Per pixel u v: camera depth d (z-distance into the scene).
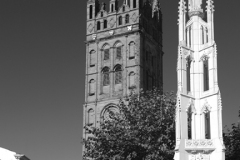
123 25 117.75
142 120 60.88
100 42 120.19
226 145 56.25
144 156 58.22
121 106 66.69
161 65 126.94
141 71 113.88
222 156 36.69
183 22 40.69
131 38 116.12
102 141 61.72
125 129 60.53
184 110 38.31
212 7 40.69
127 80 113.88
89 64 120.06
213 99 38.25
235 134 56.47
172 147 57.84
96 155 62.12
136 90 111.81
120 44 117.38
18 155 72.38
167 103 64.00
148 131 58.75
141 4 118.25
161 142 57.69
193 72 39.72
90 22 122.69
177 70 39.44
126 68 114.62
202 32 40.72
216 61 38.97
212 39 39.75
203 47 39.88
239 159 54.94
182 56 39.47
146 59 118.81
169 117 60.84
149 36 121.19
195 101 39.03
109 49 118.62
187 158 37.50
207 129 40.59
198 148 37.34
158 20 129.00
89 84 118.50
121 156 58.69
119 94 113.75
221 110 37.91
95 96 116.50
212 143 37.44
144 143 58.09
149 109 62.72
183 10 41.00
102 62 118.38
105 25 120.81
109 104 114.06
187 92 39.09
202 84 39.31
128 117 62.53
